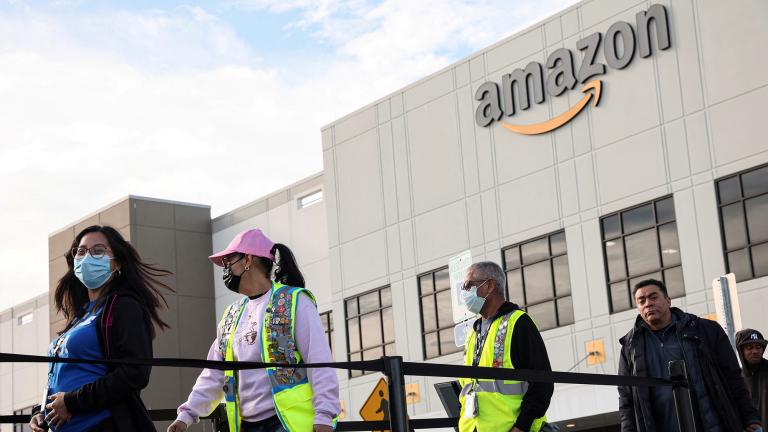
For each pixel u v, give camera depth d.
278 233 36.53
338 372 31.92
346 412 31.53
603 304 25.55
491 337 7.20
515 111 27.95
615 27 25.83
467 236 28.81
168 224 38.91
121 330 5.52
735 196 23.44
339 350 32.09
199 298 38.97
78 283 6.07
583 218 26.22
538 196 27.23
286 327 5.89
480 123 28.70
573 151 26.58
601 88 26.03
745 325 22.94
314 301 6.04
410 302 30.12
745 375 9.18
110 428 5.41
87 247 5.75
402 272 30.47
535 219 27.25
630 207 25.27
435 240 29.66
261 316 5.95
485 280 7.38
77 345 5.52
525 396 7.01
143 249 38.19
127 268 5.83
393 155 31.12
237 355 6.00
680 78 24.59
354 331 31.77
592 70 26.20
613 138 25.75
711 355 7.71
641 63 25.33
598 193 25.95
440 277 29.45
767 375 9.04
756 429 7.73
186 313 38.44
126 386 5.40
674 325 7.79
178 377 37.59
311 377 5.92
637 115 25.33
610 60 25.91
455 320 12.06
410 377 29.23
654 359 7.78
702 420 7.59
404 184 30.72
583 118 26.44
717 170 23.75
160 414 7.48
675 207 24.41
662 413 7.68
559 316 26.52
